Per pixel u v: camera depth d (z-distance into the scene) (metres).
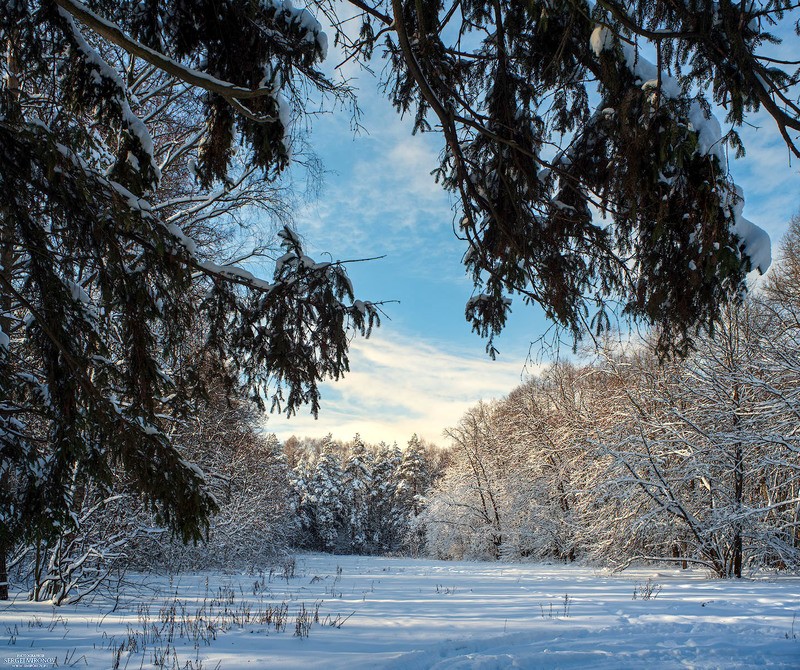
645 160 3.41
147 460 4.10
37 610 9.20
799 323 14.17
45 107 4.25
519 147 3.97
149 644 6.55
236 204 8.97
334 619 8.30
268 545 25.14
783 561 13.86
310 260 4.46
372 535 55.28
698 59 3.52
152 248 4.02
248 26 3.86
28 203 3.75
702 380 14.85
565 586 13.12
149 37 3.90
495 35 4.02
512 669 5.29
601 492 16.02
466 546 33.16
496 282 4.94
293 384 4.66
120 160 4.05
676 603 9.24
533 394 26.80
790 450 13.30
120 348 5.37
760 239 3.43
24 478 4.30
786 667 5.25
